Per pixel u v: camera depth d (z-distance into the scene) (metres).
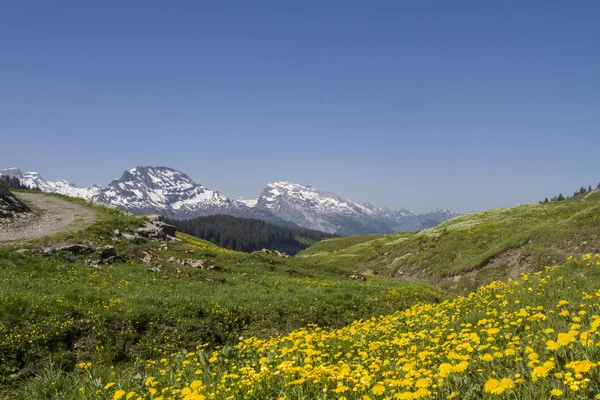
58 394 7.98
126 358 14.09
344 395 5.64
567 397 4.44
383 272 56.62
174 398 6.61
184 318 17.14
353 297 24.97
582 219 37.22
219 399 6.06
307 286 27.61
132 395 6.50
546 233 37.72
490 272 38.22
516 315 9.00
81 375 8.56
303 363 7.80
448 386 5.38
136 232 38.44
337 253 81.06
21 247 25.75
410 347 8.63
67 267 24.02
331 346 10.03
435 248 52.59
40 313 14.30
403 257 57.09
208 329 17.03
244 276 29.62
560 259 33.28
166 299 18.56
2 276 19.41
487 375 5.68
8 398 8.71
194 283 24.88
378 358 7.82
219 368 8.26
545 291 12.47
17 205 40.75
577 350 5.62
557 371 5.26
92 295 17.23
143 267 27.44
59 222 37.94
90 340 14.07
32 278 20.30
